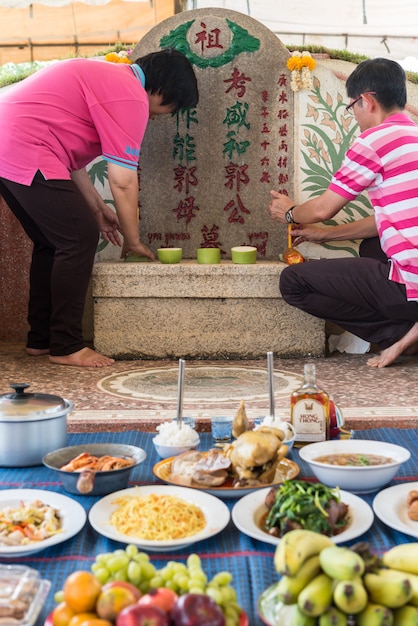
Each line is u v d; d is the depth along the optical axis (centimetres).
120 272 441
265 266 445
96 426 294
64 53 542
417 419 297
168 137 481
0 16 538
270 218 487
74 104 396
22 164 388
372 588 130
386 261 453
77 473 204
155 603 126
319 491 176
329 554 132
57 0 537
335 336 479
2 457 234
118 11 539
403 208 387
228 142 481
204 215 487
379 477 206
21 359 438
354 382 380
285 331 452
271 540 169
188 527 177
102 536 182
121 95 396
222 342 450
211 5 544
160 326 447
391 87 392
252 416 308
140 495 197
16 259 495
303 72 470
